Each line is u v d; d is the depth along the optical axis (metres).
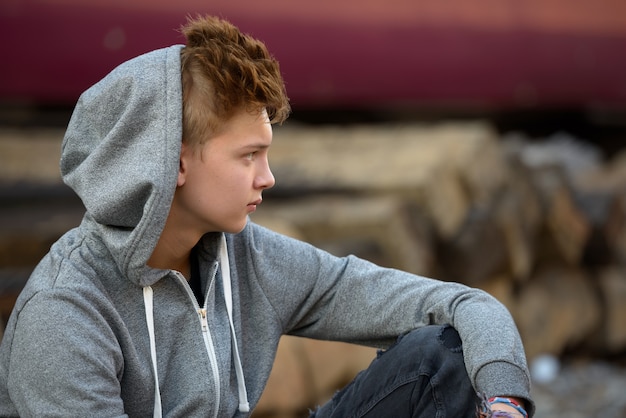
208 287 2.66
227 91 2.48
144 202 2.47
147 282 2.55
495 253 7.64
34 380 2.41
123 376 2.57
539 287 8.66
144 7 8.53
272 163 7.92
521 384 2.57
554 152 11.30
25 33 8.09
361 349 6.08
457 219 7.33
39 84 8.20
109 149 2.47
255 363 2.84
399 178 7.14
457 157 7.48
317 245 6.48
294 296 2.90
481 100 10.70
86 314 2.45
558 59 11.07
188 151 2.53
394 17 9.99
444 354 2.72
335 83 9.77
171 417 2.59
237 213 2.59
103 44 8.38
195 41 2.59
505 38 10.67
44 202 6.62
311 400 5.62
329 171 7.56
